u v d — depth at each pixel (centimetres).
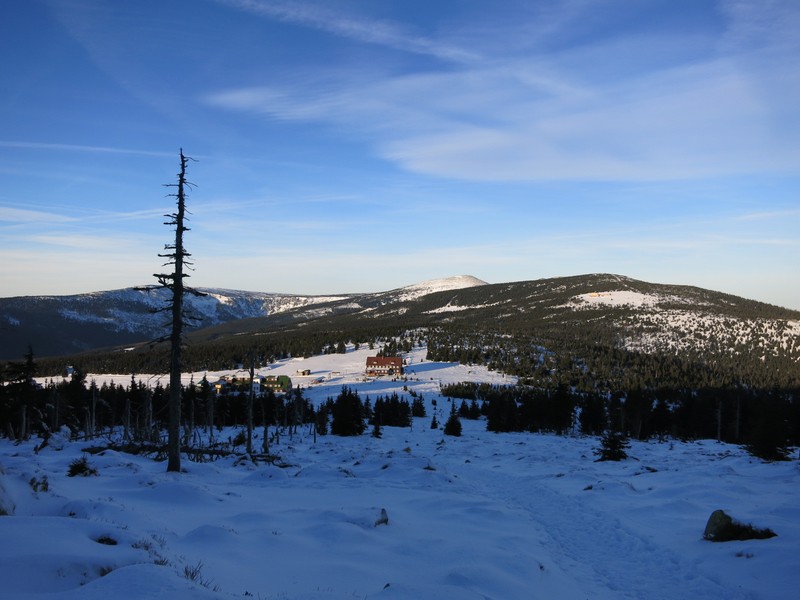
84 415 6894
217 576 920
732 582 1106
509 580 1102
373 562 1169
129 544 954
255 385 13988
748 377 16425
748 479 2300
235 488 2069
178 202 2300
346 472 2617
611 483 2242
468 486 2484
